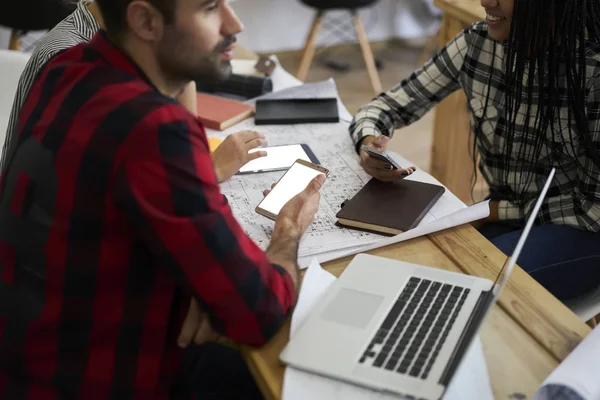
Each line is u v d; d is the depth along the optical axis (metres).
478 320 0.98
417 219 1.27
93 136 0.92
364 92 4.05
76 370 1.00
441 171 2.59
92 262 0.95
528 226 1.00
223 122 1.66
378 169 1.39
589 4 1.36
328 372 0.94
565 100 1.43
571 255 1.45
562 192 1.52
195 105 1.66
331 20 4.52
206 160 0.96
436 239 1.25
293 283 1.07
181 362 1.09
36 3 2.82
